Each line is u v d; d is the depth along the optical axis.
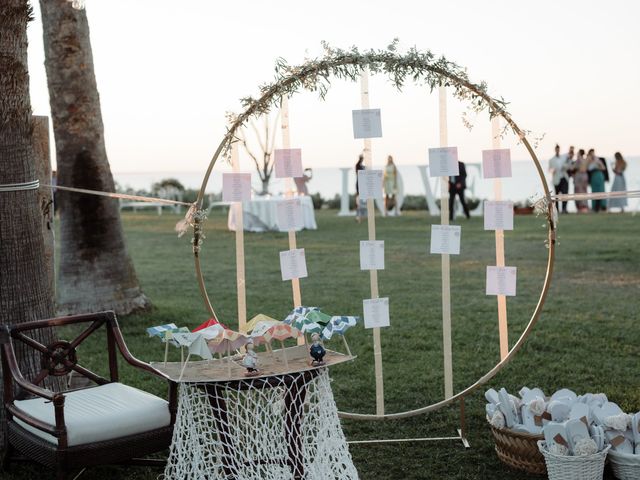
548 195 3.87
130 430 3.38
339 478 3.54
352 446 4.18
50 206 5.09
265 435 3.48
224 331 3.48
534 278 9.50
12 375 3.59
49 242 5.09
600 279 9.29
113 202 7.27
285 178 4.06
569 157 19.19
